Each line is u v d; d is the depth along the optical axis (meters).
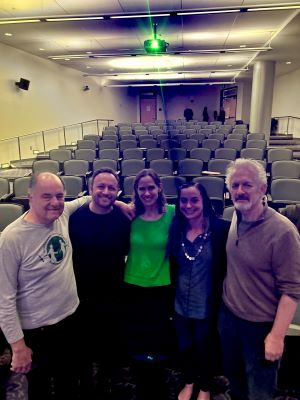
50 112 10.67
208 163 5.61
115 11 5.69
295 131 12.71
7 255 1.38
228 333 1.47
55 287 1.53
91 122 14.20
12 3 5.24
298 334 1.50
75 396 1.80
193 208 1.54
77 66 11.68
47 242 1.49
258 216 1.30
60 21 6.07
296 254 1.24
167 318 1.84
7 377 2.04
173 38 7.66
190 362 1.77
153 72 13.41
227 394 1.86
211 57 10.11
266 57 10.08
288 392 1.85
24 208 3.26
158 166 5.52
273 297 1.33
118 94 17.66
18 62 8.73
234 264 1.38
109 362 1.99
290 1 5.29
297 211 2.14
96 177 1.72
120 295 1.84
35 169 5.79
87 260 1.77
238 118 17.77
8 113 8.43
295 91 12.78
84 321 1.83
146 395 1.86
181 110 20.23
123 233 1.78
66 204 1.79
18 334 1.42
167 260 1.73
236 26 6.62
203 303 1.59
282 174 5.11
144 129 11.63
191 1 5.24
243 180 1.29
